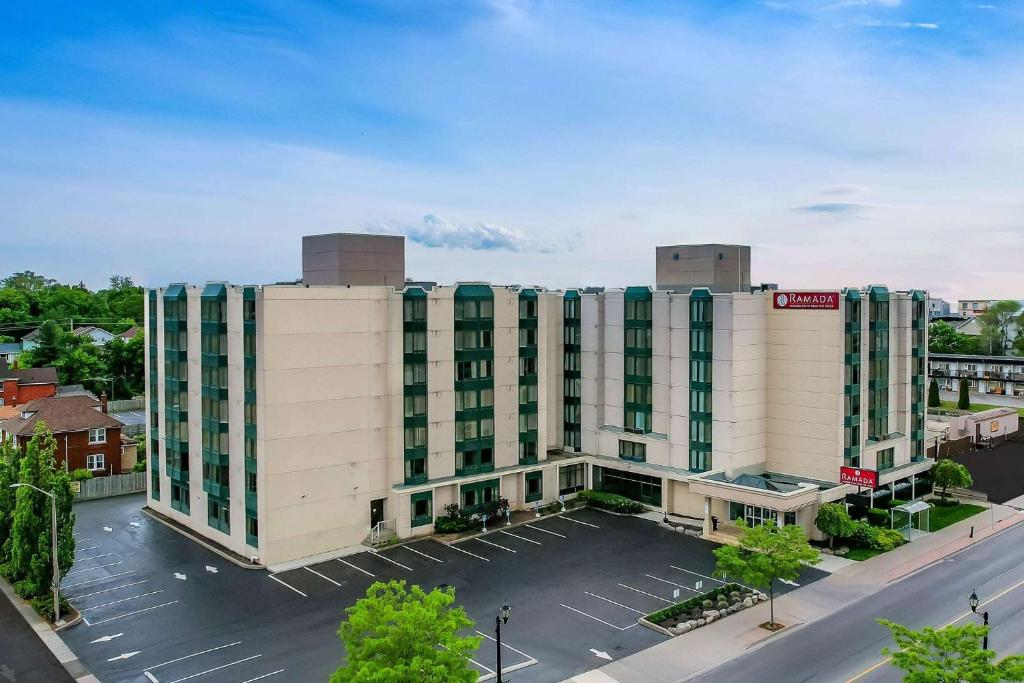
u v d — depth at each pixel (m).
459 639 29.70
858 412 62.66
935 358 143.88
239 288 54.31
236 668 38.50
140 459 85.94
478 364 63.59
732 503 60.34
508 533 60.34
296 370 53.75
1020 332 156.75
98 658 39.62
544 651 40.41
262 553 52.97
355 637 30.88
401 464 59.53
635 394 68.19
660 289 70.81
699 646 40.94
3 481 49.84
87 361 126.94
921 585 49.66
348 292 56.16
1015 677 27.39
